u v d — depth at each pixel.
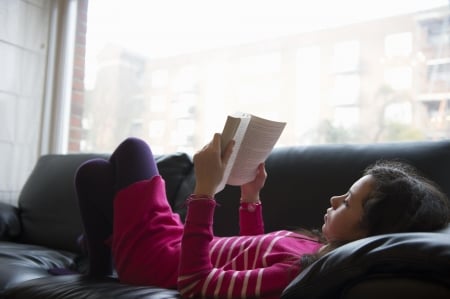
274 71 2.10
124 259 1.12
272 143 1.12
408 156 1.26
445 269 0.56
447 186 1.18
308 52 2.00
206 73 2.33
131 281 1.11
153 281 1.09
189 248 0.92
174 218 1.22
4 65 2.40
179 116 2.41
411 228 0.82
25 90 2.50
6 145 2.40
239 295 0.87
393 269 0.60
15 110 2.45
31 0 2.54
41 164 2.26
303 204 1.38
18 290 1.11
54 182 2.09
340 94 1.89
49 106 2.60
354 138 1.83
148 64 2.54
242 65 2.21
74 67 2.70
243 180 1.16
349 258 0.64
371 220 0.86
